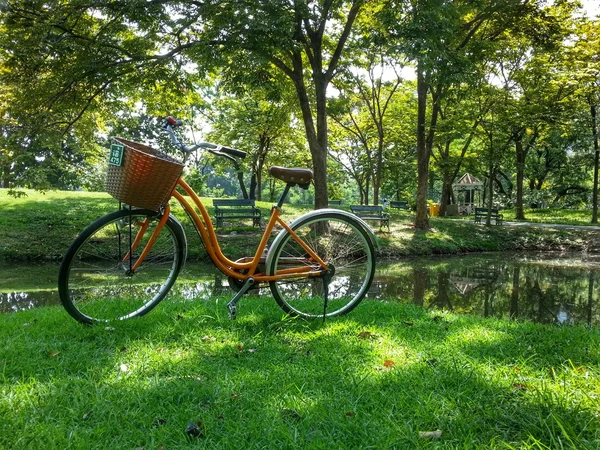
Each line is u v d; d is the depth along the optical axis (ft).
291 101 53.36
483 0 46.65
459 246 54.13
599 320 21.70
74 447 5.89
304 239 12.62
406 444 6.04
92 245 11.27
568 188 116.67
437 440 6.16
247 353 9.75
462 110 57.82
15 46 34.19
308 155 88.99
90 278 11.57
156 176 9.98
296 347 10.25
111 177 10.25
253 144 81.92
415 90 78.38
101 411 6.87
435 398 7.33
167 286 12.19
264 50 38.17
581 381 8.03
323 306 13.51
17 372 8.51
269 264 12.09
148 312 12.26
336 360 9.29
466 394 7.60
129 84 41.88
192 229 42.70
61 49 35.45
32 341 10.28
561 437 6.14
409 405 7.13
